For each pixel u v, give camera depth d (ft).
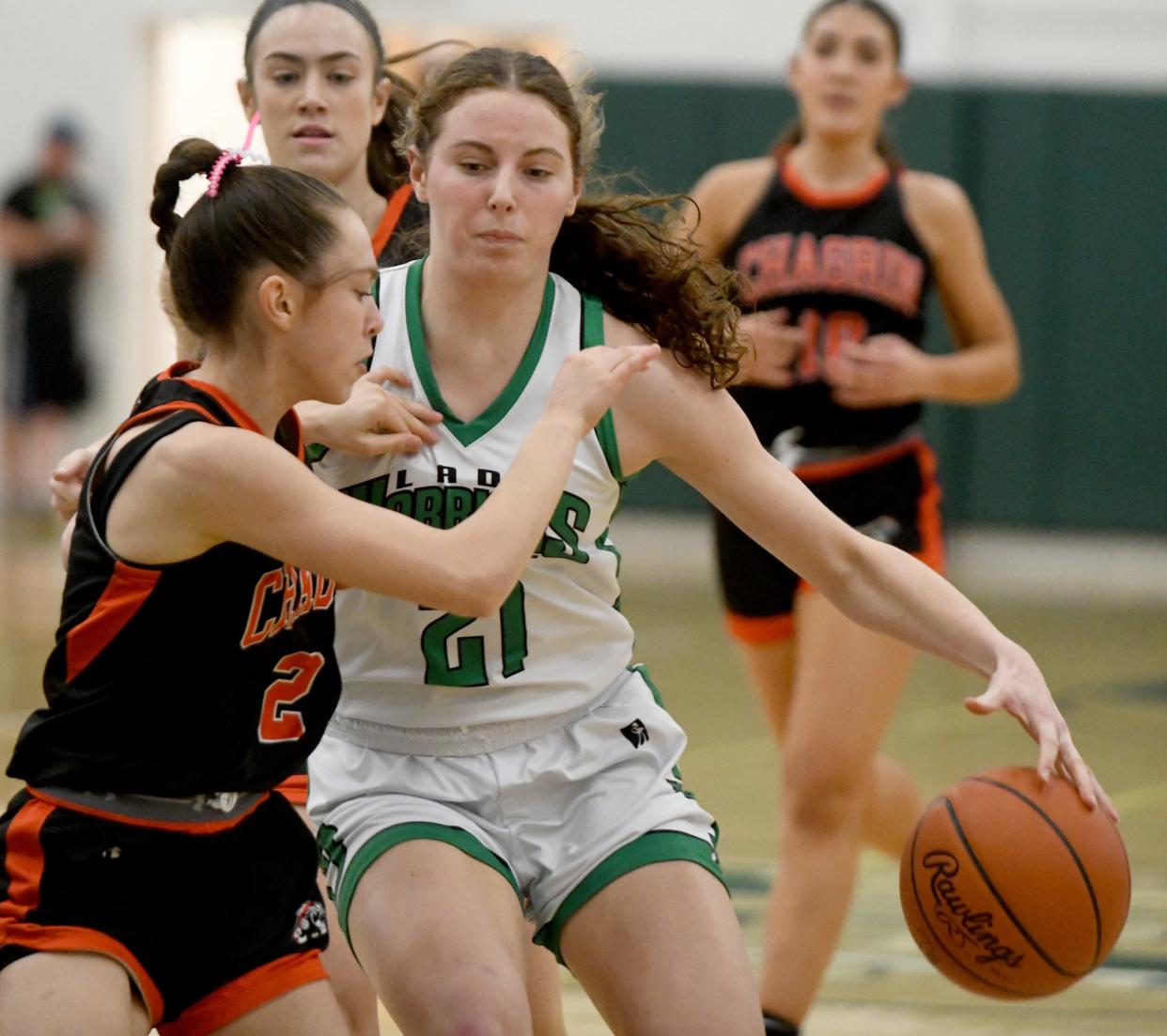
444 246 28.09
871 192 46.98
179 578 25.29
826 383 45.68
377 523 25.26
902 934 46.98
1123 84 117.91
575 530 28.63
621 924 27.37
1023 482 119.03
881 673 39.99
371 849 27.84
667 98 122.62
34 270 136.77
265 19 37.11
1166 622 102.27
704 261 29.96
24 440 140.46
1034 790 28.55
